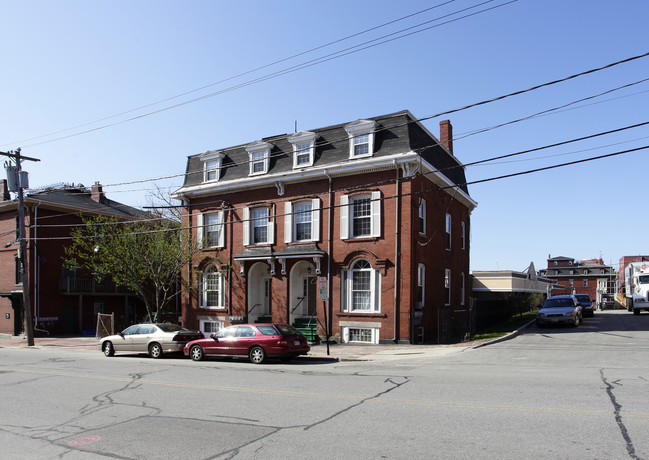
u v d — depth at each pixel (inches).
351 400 371.6
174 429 304.2
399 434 275.9
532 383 422.0
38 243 1344.7
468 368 544.4
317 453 248.7
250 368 598.2
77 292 1374.3
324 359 692.1
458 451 243.8
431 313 933.2
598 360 562.9
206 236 1087.0
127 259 1013.2
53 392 447.5
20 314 1347.2
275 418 323.9
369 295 879.7
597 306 2304.4
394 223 854.5
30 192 1443.2
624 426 276.7
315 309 983.6
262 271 1051.9
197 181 1117.1
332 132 949.2
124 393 430.6
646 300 1316.4
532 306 1669.5
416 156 836.0
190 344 721.0
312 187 944.3
